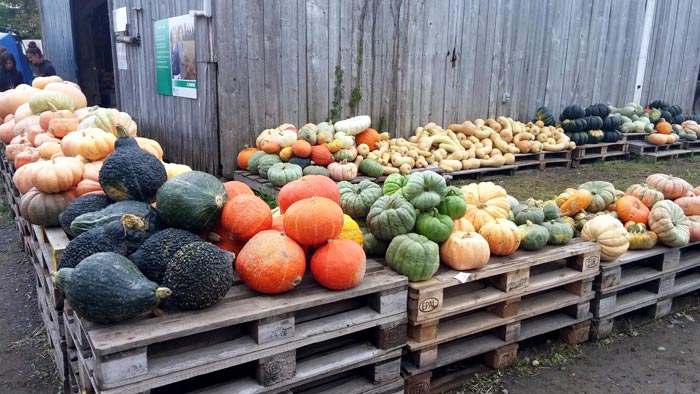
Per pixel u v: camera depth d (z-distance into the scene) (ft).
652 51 36.52
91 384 7.95
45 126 15.52
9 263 16.61
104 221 7.88
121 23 28.04
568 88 32.60
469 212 10.80
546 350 11.32
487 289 10.18
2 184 26.09
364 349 8.61
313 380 8.04
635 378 10.53
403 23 24.94
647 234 12.40
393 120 25.76
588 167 29.37
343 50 23.38
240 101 20.99
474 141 26.81
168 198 7.93
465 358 9.98
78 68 45.29
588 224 11.86
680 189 14.28
